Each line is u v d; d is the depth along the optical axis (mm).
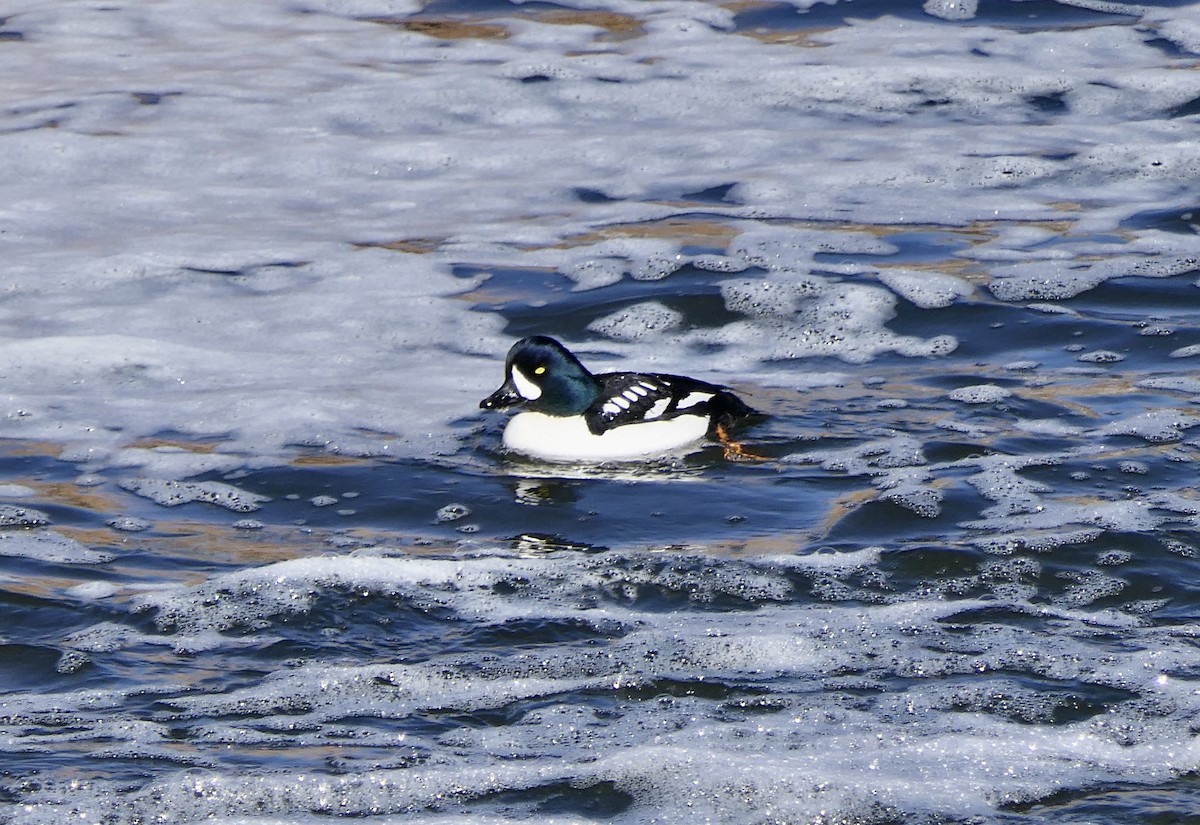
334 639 9477
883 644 9250
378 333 15141
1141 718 8328
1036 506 11180
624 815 7500
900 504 11289
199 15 24891
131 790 7707
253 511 11586
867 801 7527
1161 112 20812
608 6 25016
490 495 11812
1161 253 16609
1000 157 19375
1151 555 10305
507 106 21422
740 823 7422
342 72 22562
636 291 16000
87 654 9250
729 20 24438
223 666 9141
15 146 19641
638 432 12508
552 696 8727
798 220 17766
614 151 19953
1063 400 13305
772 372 14289
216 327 15273
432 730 8375
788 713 8484
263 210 18328
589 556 10586
